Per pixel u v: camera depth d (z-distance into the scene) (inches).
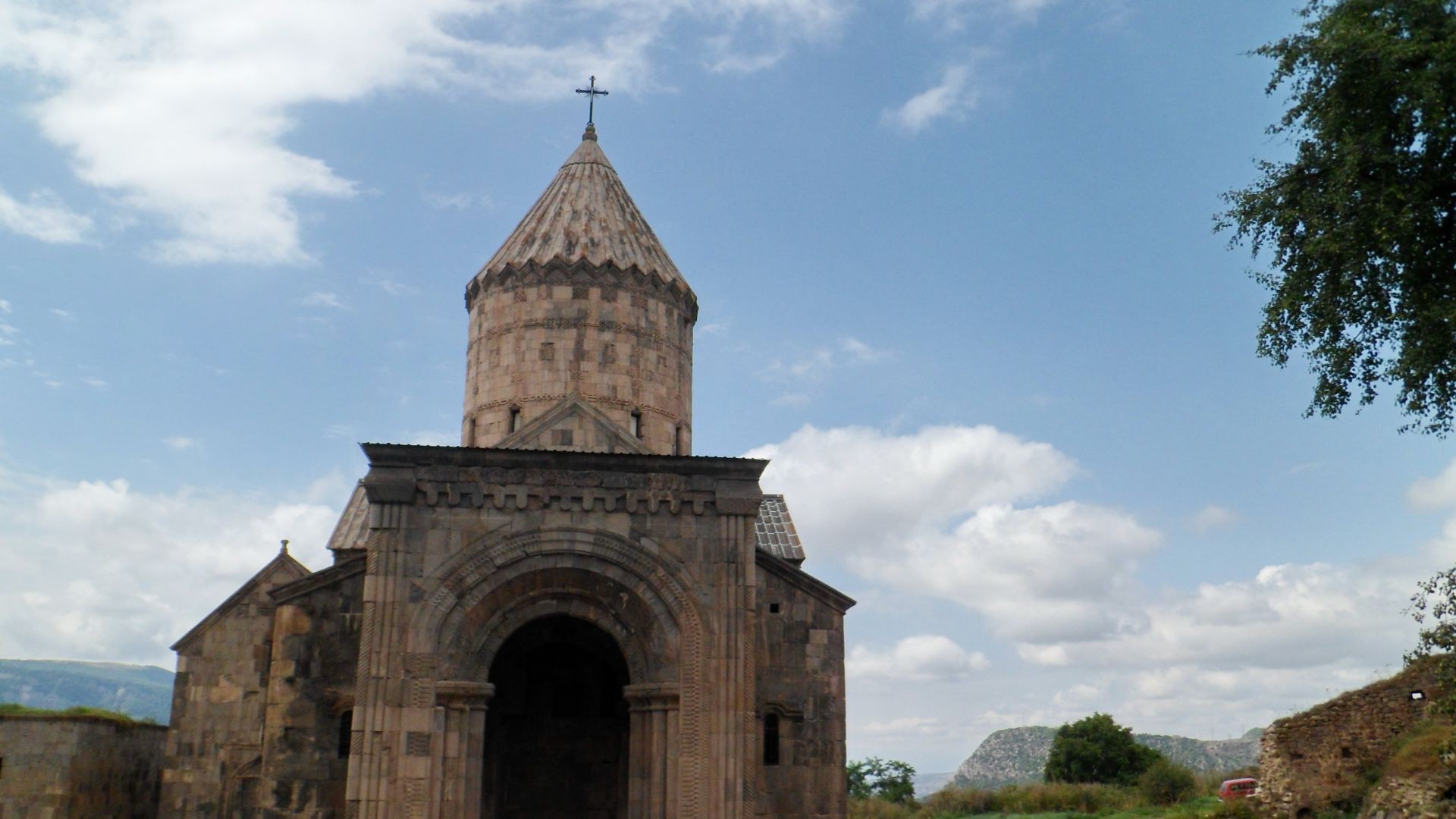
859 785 3563.0
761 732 1157.7
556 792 1194.6
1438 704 842.2
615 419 1258.6
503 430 1264.8
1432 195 733.9
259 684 1432.1
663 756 972.6
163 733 1611.7
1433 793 1029.8
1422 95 689.6
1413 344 735.1
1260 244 820.6
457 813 943.0
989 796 2495.1
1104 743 3043.8
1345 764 1358.3
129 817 1502.2
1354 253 743.7
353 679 1104.2
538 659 1225.4
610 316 1282.0
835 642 1202.6
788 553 1358.3
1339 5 765.3
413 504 983.6
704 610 991.0
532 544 989.2
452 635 968.3
